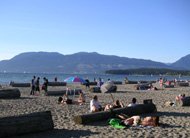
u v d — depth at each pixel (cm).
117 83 7912
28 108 2444
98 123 1766
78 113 2195
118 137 1445
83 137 1431
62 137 1427
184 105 2786
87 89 5231
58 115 2083
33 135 1446
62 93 3956
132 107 2084
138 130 1609
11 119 1401
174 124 1803
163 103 3056
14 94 3356
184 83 7581
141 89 5522
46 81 3928
